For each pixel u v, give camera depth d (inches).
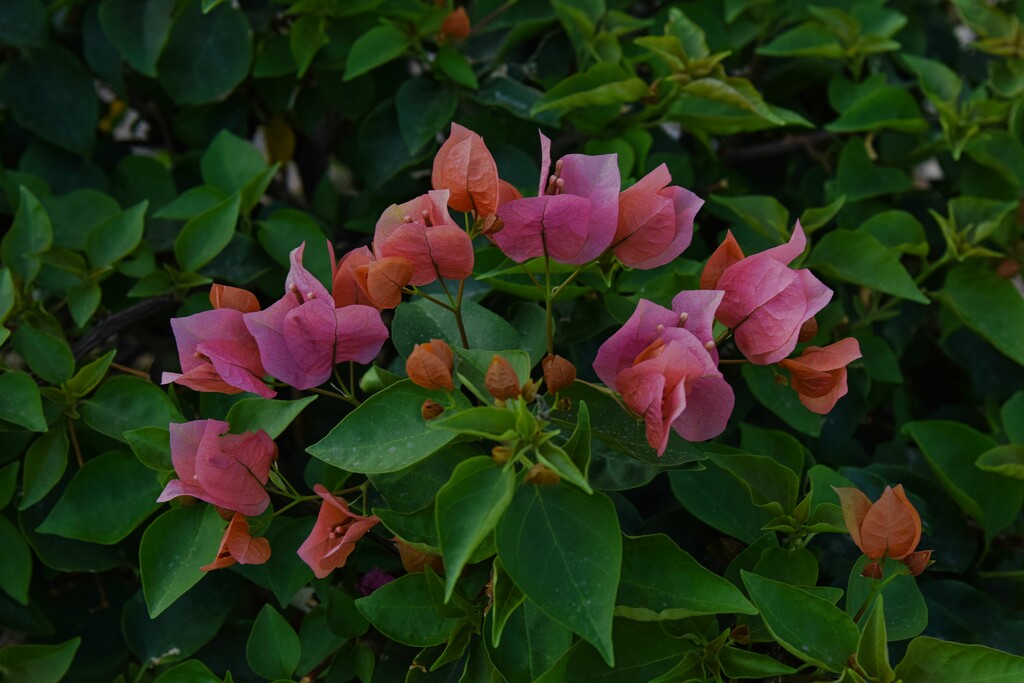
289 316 32.6
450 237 32.5
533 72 43.7
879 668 32.5
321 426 40.6
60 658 37.4
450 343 35.3
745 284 32.8
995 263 42.8
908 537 32.9
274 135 46.4
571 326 38.8
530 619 33.9
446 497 31.0
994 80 43.6
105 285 41.0
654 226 32.9
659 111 41.6
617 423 33.8
